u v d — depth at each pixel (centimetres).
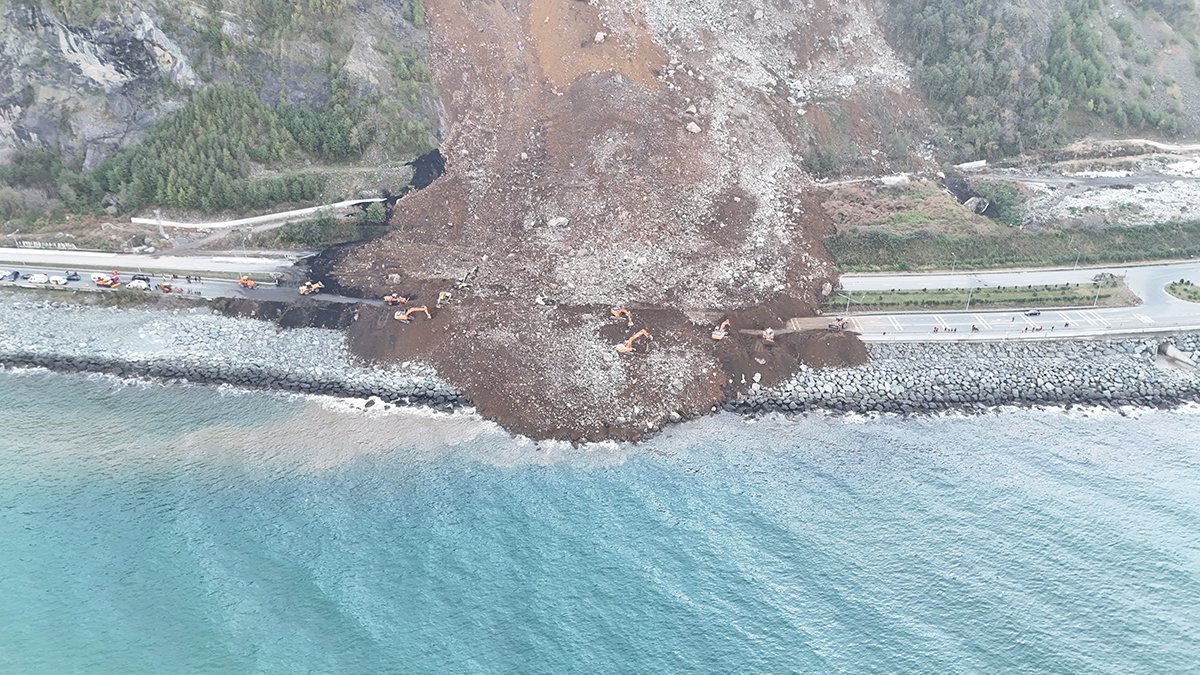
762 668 4766
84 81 8700
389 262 8200
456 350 7188
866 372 7156
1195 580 5209
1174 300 8000
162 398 6919
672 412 6738
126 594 5147
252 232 8638
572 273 7775
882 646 4881
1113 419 6706
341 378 7144
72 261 8350
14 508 5722
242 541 5538
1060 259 8556
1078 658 4756
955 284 8188
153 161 8706
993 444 6462
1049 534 5581
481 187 8725
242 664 4753
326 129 9000
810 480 6122
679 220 8238
